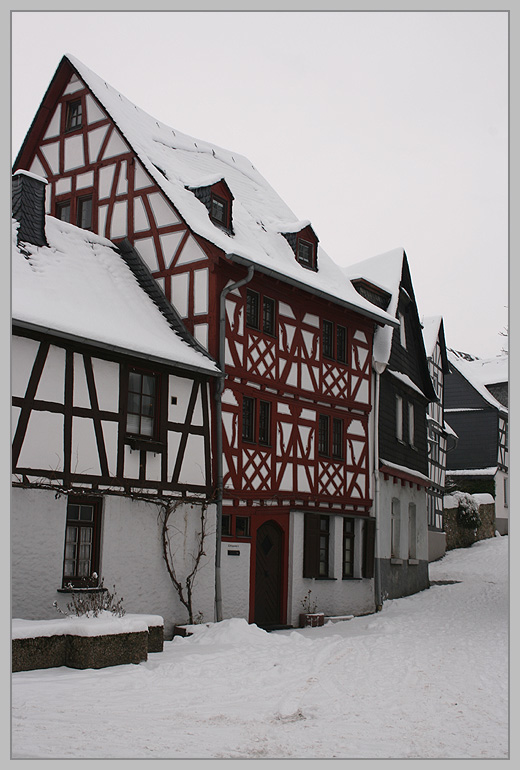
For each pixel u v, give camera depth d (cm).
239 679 997
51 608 1230
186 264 1655
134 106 2003
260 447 1712
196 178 1883
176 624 1459
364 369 2106
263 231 1981
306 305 1897
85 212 1841
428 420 3244
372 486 2097
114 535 1359
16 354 1228
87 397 1334
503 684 1005
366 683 998
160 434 1464
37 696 841
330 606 1884
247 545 1647
